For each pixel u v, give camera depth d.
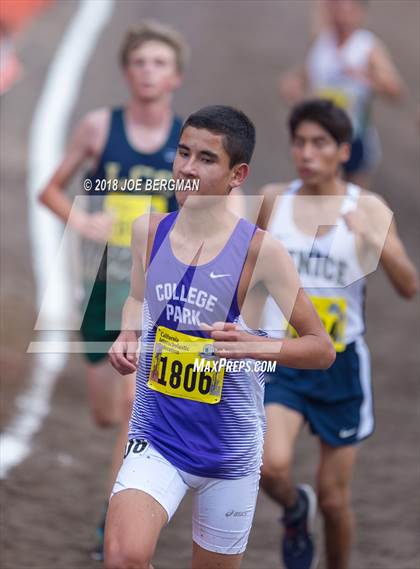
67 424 19.28
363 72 27.97
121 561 9.25
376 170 41.19
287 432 13.45
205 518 10.22
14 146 35.38
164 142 15.66
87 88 42.88
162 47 15.34
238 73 49.41
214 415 9.90
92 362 15.86
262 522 16.67
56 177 15.90
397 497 17.75
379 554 15.52
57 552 14.16
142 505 9.60
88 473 17.31
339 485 13.76
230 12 61.12
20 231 29.02
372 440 20.45
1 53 42.72
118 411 16.16
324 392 13.59
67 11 55.66
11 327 22.78
